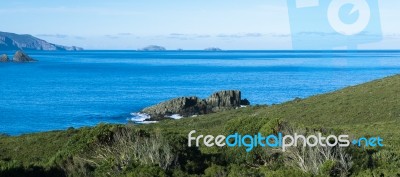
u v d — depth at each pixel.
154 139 18.19
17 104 93.56
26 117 77.44
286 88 126.06
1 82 144.62
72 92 116.81
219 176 16.59
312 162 16.78
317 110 48.72
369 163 18.11
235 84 138.75
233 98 78.88
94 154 18.75
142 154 17.34
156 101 98.44
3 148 30.78
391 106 45.03
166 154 17.47
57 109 86.19
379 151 19.66
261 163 19.52
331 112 47.06
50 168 17.47
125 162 16.89
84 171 16.72
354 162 17.42
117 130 19.69
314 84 136.12
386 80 59.97
